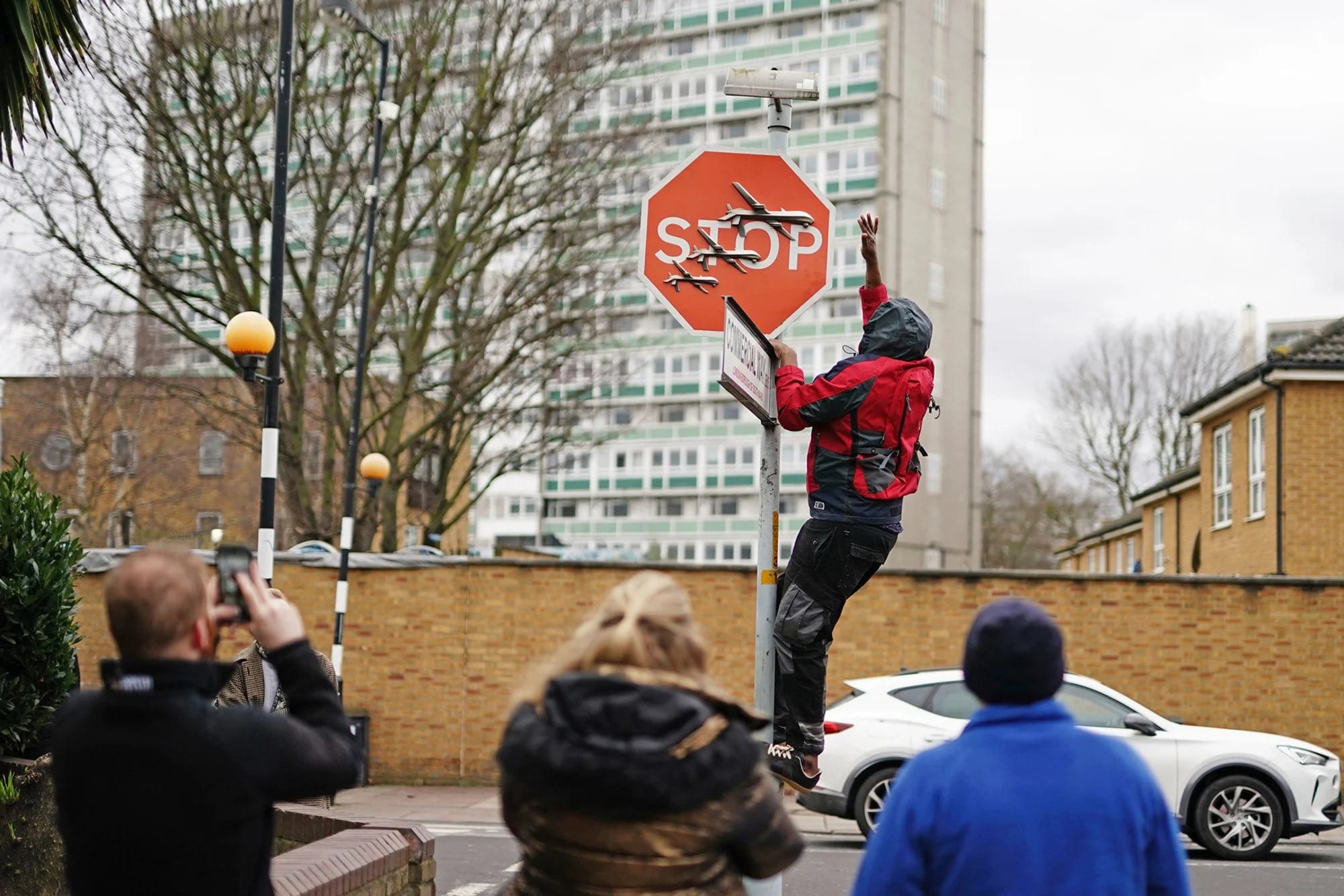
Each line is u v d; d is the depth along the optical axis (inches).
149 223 879.7
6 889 253.9
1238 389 1099.3
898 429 184.1
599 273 995.9
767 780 102.0
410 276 1009.5
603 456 3339.1
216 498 2122.3
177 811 106.0
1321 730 715.4
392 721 748.6
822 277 204.4
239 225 1055.6
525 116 970.1
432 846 265.6
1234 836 485.4
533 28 965.8
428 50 936.3
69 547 281.6
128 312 916.6
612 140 981.8
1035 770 110.1
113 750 106.8
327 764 112.4
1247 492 1115.3
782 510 3174.2
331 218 949.2
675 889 96.8
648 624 103.8
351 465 768.3
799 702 187.2
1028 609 115.4
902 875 110.4
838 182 2994.6
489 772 741.3
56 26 310.3
